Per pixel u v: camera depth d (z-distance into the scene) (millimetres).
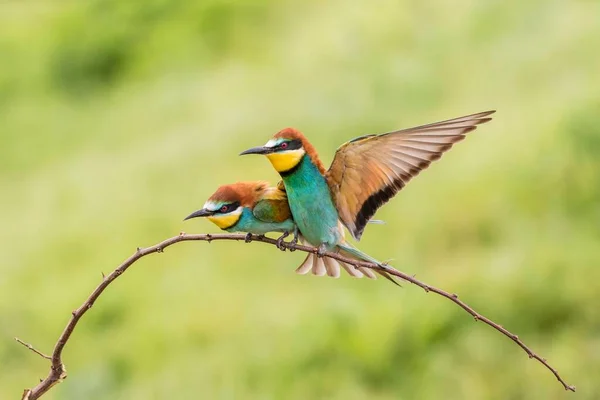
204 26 23359
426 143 5547
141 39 24734
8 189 20234
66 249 15844
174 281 13750
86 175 18797
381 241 12664
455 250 12133
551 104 14016
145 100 22062
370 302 11609
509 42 16984
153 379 11953
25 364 13398
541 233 11719
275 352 11469
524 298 10641
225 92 20000
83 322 13727
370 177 5836
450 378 10250
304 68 18844
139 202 16219
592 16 16484
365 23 19328
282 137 6023
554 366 9977
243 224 6141
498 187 12695
